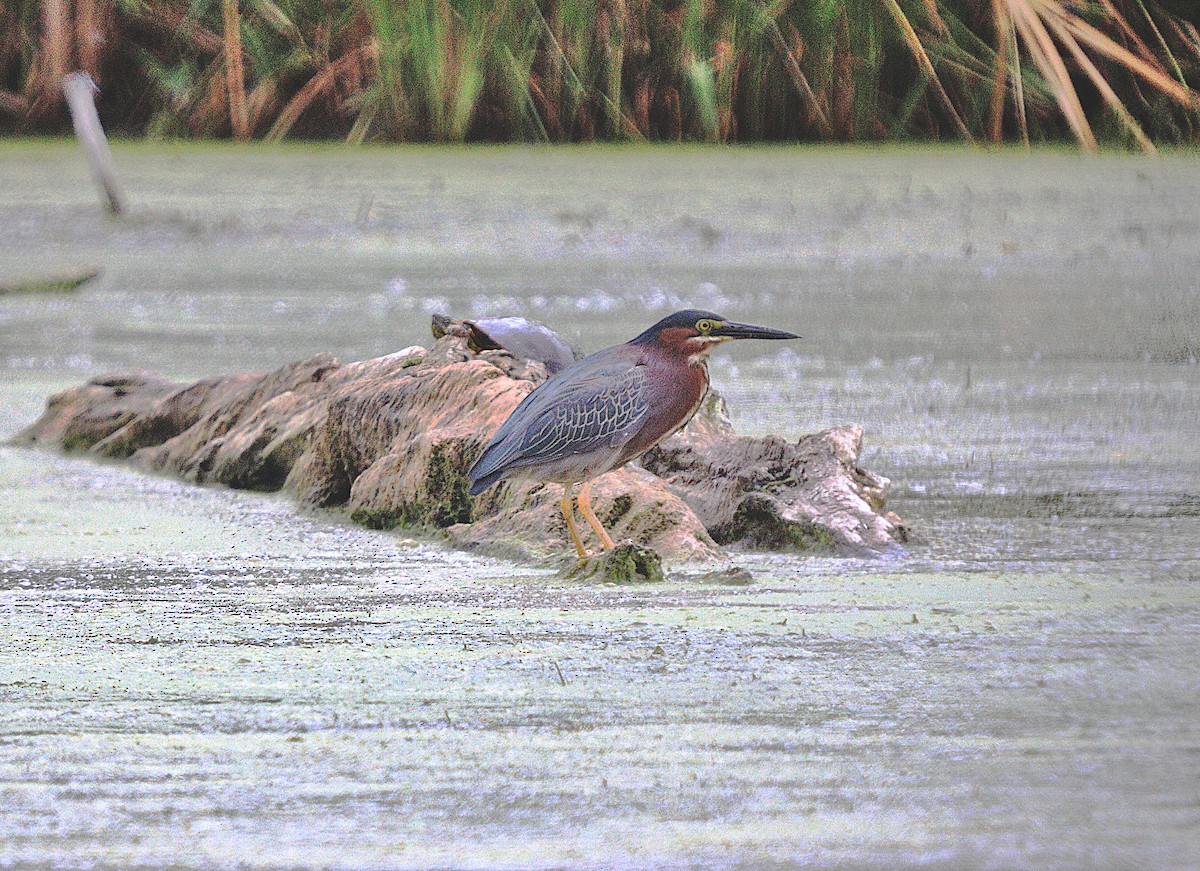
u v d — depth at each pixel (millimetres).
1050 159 34031
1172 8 35219
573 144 34031
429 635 8008
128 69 34281
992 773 5910
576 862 5141
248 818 5535
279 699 6895
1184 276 23688
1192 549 10102
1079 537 10484
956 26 34719
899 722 6496
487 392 11203
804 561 9992
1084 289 22625
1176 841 5297
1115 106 34719
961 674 7188
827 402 15227
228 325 19812
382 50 33469
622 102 34031
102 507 11930
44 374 16984
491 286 22688
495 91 33875
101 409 14516
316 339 18547
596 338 17828
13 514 11641
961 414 14695
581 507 9680
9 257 25328
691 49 33688
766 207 28984
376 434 11789
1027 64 34906
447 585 9289
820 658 7488
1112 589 8984
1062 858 5160
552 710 6691
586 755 6129
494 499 10758
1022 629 8023
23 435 14719
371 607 8688
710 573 9383
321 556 10219
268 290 22688
